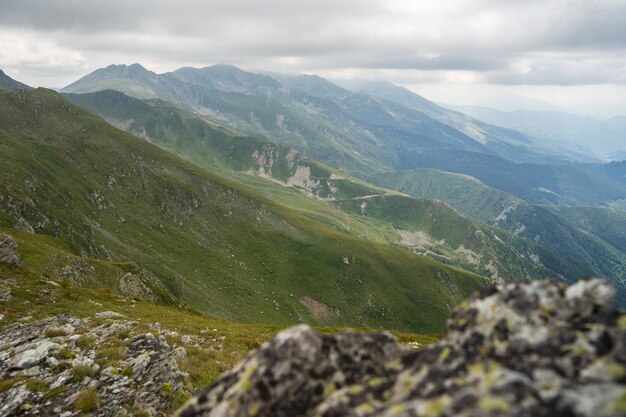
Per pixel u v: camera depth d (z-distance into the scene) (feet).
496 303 32.58
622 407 21.81
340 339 36.86
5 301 115.55
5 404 53.01
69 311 115.96
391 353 36.35
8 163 547.49
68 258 219.41
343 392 30.60
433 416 23.53
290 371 33.19
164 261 638.12
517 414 22.15
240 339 105.50
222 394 33.01
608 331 27.48
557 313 30.19
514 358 27.71
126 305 147.13
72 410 52.08
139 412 51.42
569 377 25.11
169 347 76.02
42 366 64.49
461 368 27.53
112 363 64.90
